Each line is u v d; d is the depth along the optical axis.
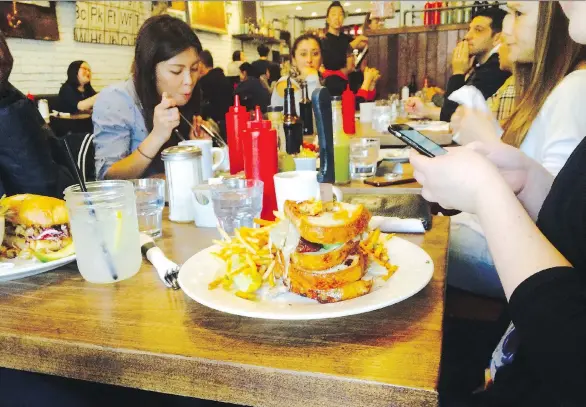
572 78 1.24
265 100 5.39
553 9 1.27
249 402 0.56
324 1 11.52
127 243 0.84
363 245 0.75
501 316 1.20
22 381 1.00
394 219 1.02
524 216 0.63
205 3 8.55
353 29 11.96
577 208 0.67
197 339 0.62
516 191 0.88
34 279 0.86
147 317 0.69
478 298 1.45
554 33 1.29
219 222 1.05
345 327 0.64
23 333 0.66
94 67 6.11
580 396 0.53
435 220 1.12
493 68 3.28
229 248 0.76
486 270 1.43
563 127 1.22
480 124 1.53
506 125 1.51
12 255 0.93
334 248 0.67
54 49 5.42
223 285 0.72
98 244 0.81
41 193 1.20
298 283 0.67
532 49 1.82
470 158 0.68
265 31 11.02
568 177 0.71
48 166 1.21
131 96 2.13
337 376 0.52
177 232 1.12
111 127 2.10
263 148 1.13
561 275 0.56
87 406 0.95
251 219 1.05
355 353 0.57
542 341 0.54
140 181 1.08
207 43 8.95
